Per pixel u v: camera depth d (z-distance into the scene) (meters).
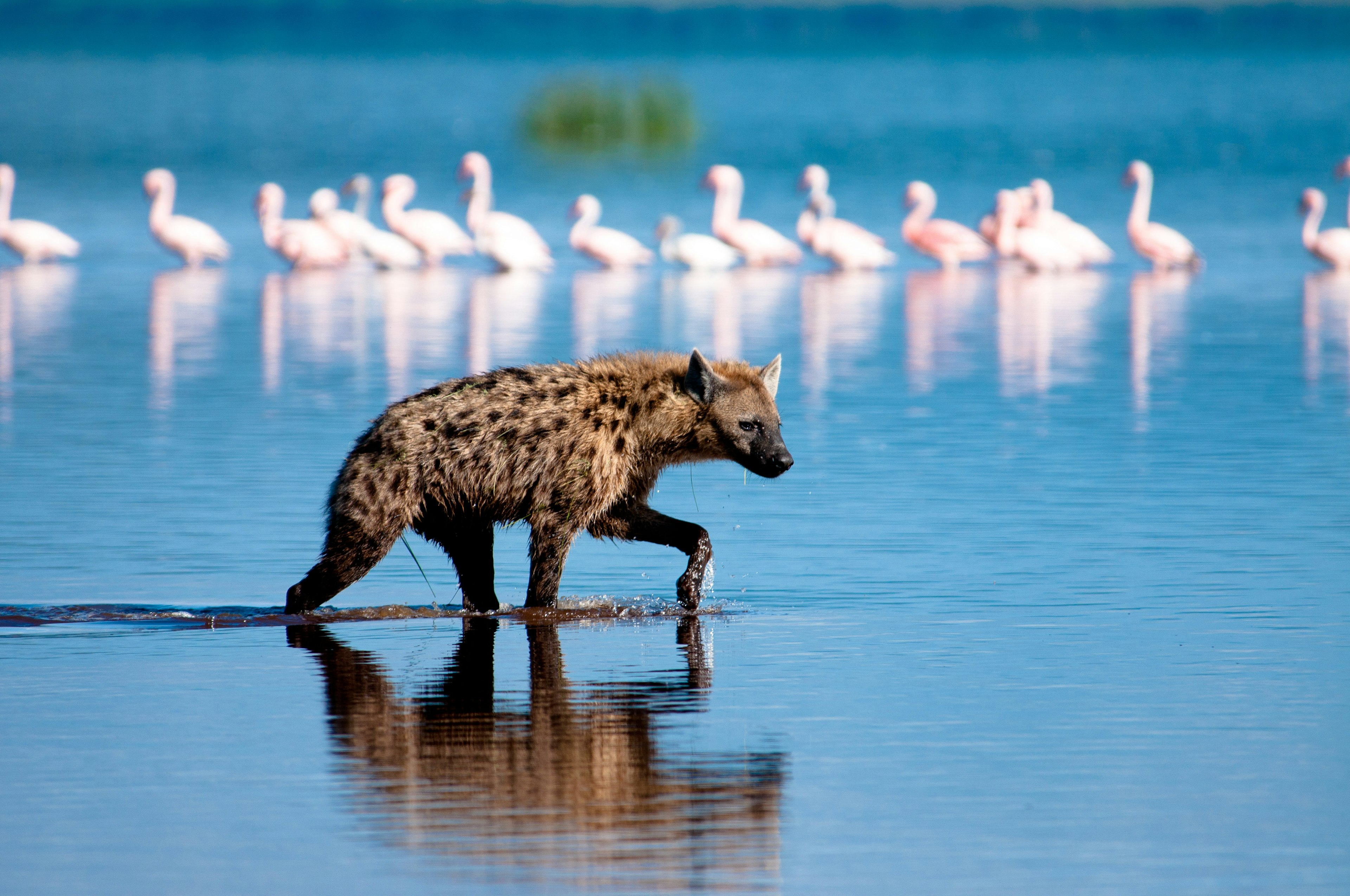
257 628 43.56
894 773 31.64
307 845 28.34
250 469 64.19
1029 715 35.09
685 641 41.97
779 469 46.66
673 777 31.48
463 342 99.75
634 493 47.03
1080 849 28.12
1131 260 158.62
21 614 44.50
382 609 45.72
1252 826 29.03
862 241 152.25
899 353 96.75
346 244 151.12
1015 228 157.00
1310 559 49.75
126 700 36.59
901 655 40.09
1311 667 38.62
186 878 27.05
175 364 91.94
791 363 92.62
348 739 33.78
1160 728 34.16
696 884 26.81
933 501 58.88
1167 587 46.69
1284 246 161.62
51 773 31.80
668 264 159.00
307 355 95.19
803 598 46.34
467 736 33.94
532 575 45.50
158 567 49.72
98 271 144.25
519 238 149.12
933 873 27.22
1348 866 27.42
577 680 38.22
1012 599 45.75
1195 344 100.25
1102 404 79.50
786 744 33.34
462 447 44.56
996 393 83.06
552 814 29.58
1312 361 92.69
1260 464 64.88
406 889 26.62
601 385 45.97
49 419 75.25
